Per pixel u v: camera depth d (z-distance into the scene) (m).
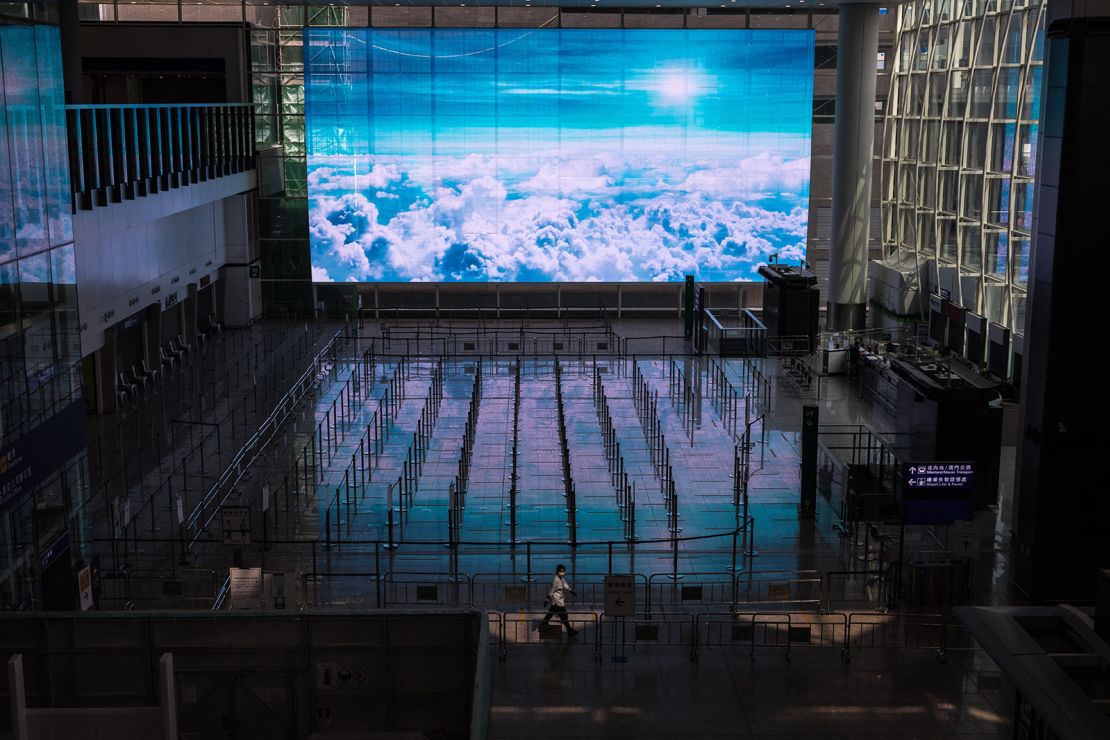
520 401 40.94
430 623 17.14
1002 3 41.88
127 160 37.22
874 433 36.94
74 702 17.16
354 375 41.94
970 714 20.56
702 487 32.28
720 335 47.84
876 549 28.03
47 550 22.75
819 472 33.22
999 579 26.64
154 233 42.56
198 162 44.44
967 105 44.97
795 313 47.47
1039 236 25.81
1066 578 25.44
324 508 30.66
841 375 44.78
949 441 30.44
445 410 39.91
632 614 22.20
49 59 23.42
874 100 49.41
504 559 27.52
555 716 20.44
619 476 32.88
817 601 25.27
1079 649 16.33
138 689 17.22
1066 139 24.61
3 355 20.92
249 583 22.44
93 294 36.25
